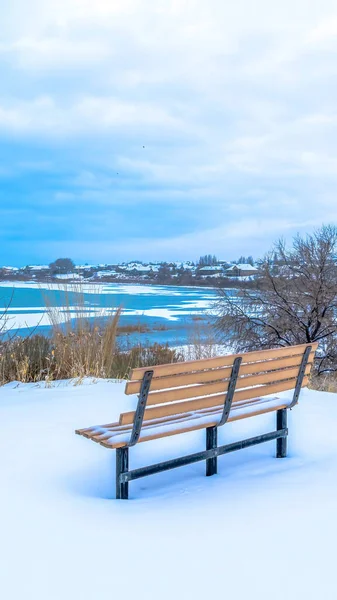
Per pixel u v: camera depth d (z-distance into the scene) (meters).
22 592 2.26
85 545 2.71
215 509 3.24
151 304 41.75
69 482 3.73
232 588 2.28
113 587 2.29
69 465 4.07
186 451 4.52
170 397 3.67
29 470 3.93
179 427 3.80
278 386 4.47
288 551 2.62
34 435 4.88
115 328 8.90
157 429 3.71
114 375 8.63
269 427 5.23
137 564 2.50
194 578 2.37
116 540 2.77
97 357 8.57
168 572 2.42
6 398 6.64
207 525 2.97
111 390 7.13
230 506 3.29
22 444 4.59
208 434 4.04
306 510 3.17
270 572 2.41
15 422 5.38
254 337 17.72
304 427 5.18
